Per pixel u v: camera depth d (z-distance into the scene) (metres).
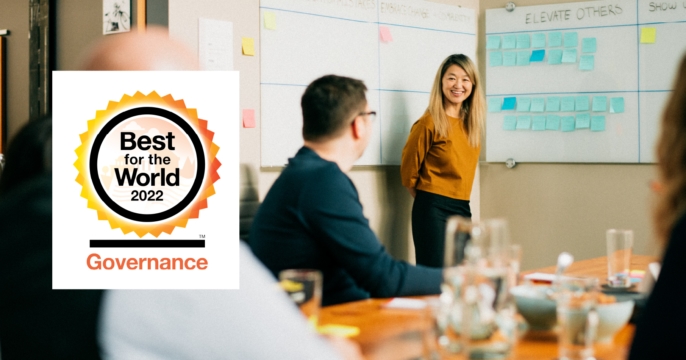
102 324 0.90
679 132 1.18
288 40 3.61
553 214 4.52
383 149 4.12
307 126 1.96
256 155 3.48
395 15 4.16
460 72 3.92
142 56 1.04
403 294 1.80
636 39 4.26
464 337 1.13
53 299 0.92
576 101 4.41
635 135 4.28
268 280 1.00
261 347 0.94
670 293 0.93
